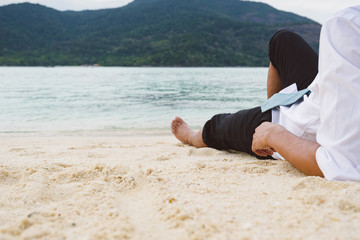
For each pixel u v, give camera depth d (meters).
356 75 1.03
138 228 0.92
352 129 1.06
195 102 8.53
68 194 1.26
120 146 2.93
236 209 1.00
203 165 1.65
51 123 5.38
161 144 3.14
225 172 1.51
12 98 9.26
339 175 1.08
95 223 0.95
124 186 1.32
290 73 1.84
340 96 1.07
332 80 1.09
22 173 1.55
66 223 0.96
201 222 0.90
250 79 22.98
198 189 1.21
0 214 1.03
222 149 2.30
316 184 1.13
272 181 1.31
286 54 1.89
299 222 0.87
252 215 0.94
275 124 1.43
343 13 1.10
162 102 8.52
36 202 1.15
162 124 5.33
